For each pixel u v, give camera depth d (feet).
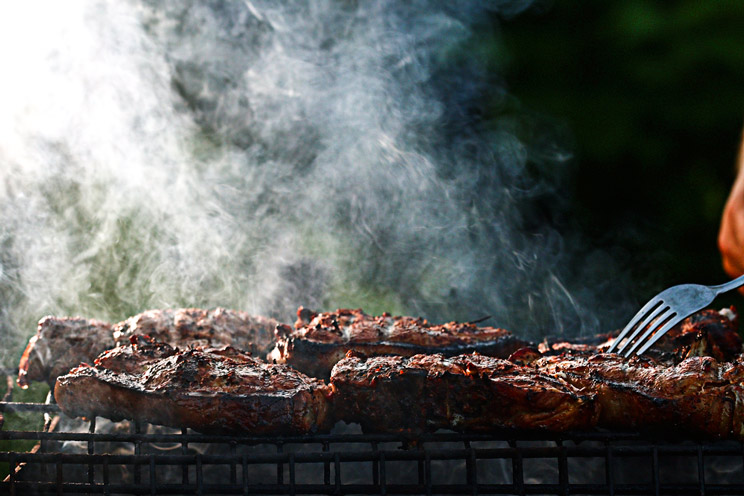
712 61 13.85
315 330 5.69
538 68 14.78
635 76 14.32
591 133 14.37
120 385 4.60
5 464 7.06
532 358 5.36
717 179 14.11
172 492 4.35
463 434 4.66
